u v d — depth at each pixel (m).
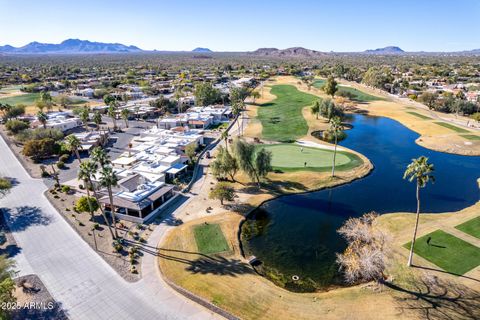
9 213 62.84
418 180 43.88
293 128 126.12
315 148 101.62
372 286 42.00
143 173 77.25
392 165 89.81
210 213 63.06
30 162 92.56
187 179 79.69
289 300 40.06
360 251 44.41
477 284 41.44
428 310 37.41
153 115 153.75
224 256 49.59
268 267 48.16
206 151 100.69
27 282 43.25
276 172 82.06
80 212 62.62
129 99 187.25
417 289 40.97
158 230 56.94
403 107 163.62
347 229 51.72
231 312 37.72
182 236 54.66
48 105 154.25
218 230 56.75
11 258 48.50
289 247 53.22
